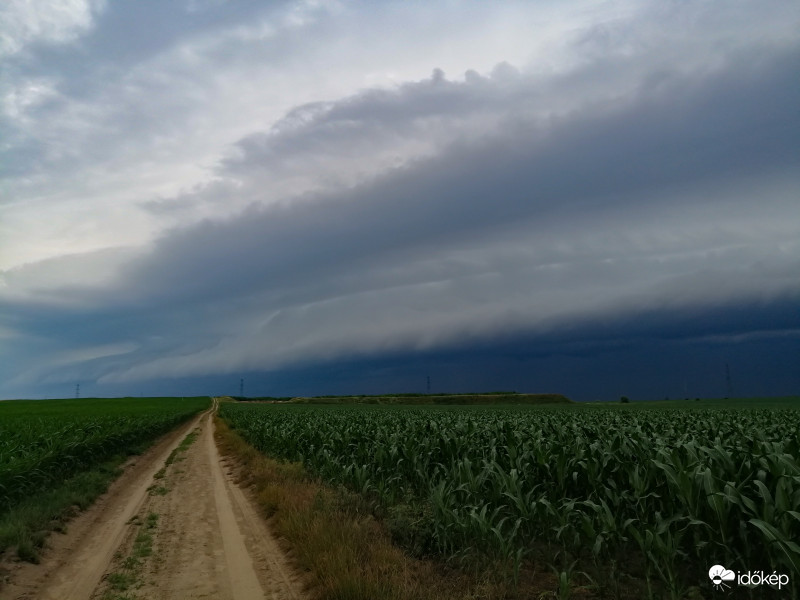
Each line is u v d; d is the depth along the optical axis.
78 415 40.22
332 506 10.69
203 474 19.09
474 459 11.86
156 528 11.23
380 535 9.05
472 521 8.16
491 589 6.74
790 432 16.20
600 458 9.38
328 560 7.42
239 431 35.75
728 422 20.19
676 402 128.75
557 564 8.07
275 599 7.10
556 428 13.94
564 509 8.35
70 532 11.06
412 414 32.56
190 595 7.34
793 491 6.64
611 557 7.82
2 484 12.39
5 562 8.58
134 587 7.70
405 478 12.88
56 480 15.93
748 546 6.71
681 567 7.65
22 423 28.61
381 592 6.29
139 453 27.14
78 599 7.33
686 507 7.51
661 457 8.22
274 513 11.72
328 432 19.30
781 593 6.64
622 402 144.12
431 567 7.74
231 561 8.80
